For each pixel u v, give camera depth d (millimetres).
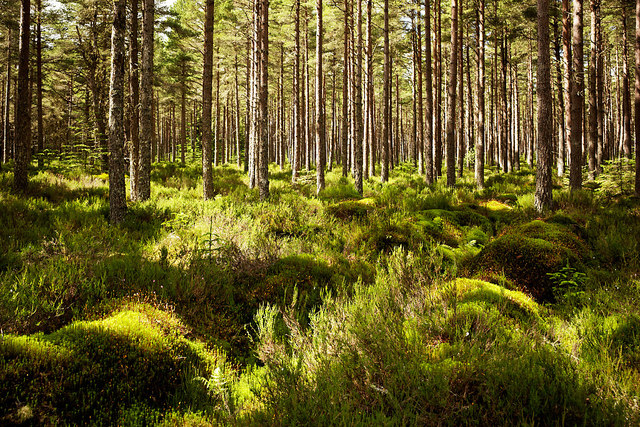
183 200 10930
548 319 3914
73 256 5332
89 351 3143
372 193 14602
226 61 30859
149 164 11711
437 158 22547
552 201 9789
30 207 8680
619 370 2902
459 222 8922
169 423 2715
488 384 2506
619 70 38156
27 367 2764
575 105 13547
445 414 2387
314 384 2910
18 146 11008
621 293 4246
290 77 35531
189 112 51562
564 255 5145
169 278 4855
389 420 2441
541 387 2438
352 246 7062
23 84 11250
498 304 3865
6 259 5168
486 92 37250
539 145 9836
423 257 5824
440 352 3076
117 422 2658
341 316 3854
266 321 4098
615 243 5988
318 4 15516
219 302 4770
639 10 10992
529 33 24688
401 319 3646
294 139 22078
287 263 5848
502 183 16766
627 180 12070
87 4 19406
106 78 20594
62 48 26375
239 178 22047
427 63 17969
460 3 22812
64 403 2662
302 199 12312
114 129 8070
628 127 23703
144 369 3145
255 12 17453
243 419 2666
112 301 4215
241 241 6508
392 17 23672
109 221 8258
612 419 2232
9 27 23906
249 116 28625
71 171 16312
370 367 2904
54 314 3814
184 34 24281
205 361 3561
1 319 3396
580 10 14164
